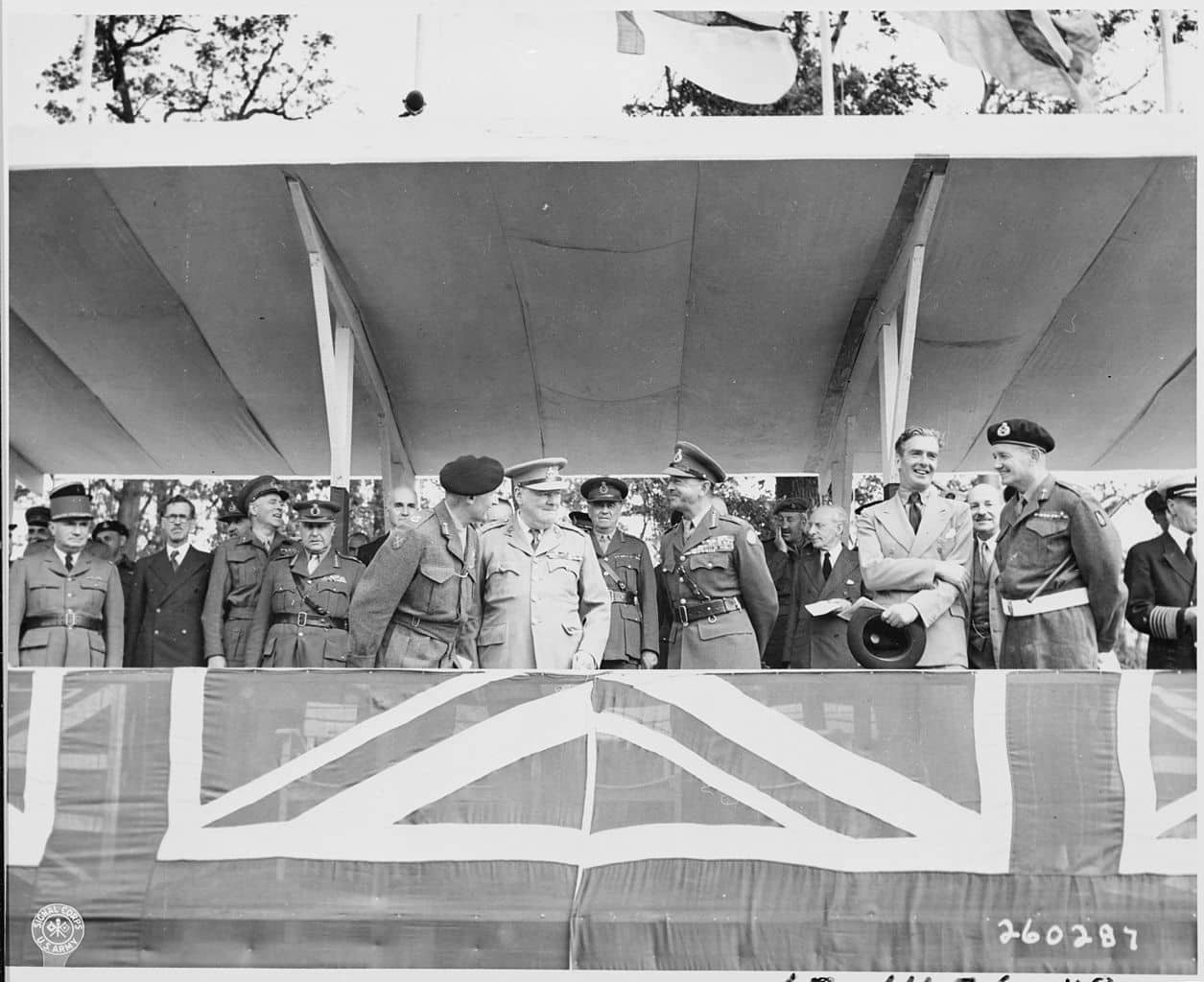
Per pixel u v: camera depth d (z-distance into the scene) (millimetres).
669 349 6945
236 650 6234
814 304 6535
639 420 7594
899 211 5848
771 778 4871
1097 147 5312
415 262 6223
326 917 4785
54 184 5719
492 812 4867
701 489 6004
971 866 4805
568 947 4750
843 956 4742
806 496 7855
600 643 5531
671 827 4844
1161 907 4770
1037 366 7012
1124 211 5820
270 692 4945
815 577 6496
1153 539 5965
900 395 6102
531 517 5629
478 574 5582
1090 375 7062
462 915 4777
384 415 7348
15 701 4906
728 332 6762
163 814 4867
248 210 5914
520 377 7227
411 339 6871
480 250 6152
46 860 4832
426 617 5488
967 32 6008
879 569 5680
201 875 4828
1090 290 6391
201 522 8570
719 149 5258
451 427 7691
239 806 4875
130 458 8164
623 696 4949
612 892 4785
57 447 8031
